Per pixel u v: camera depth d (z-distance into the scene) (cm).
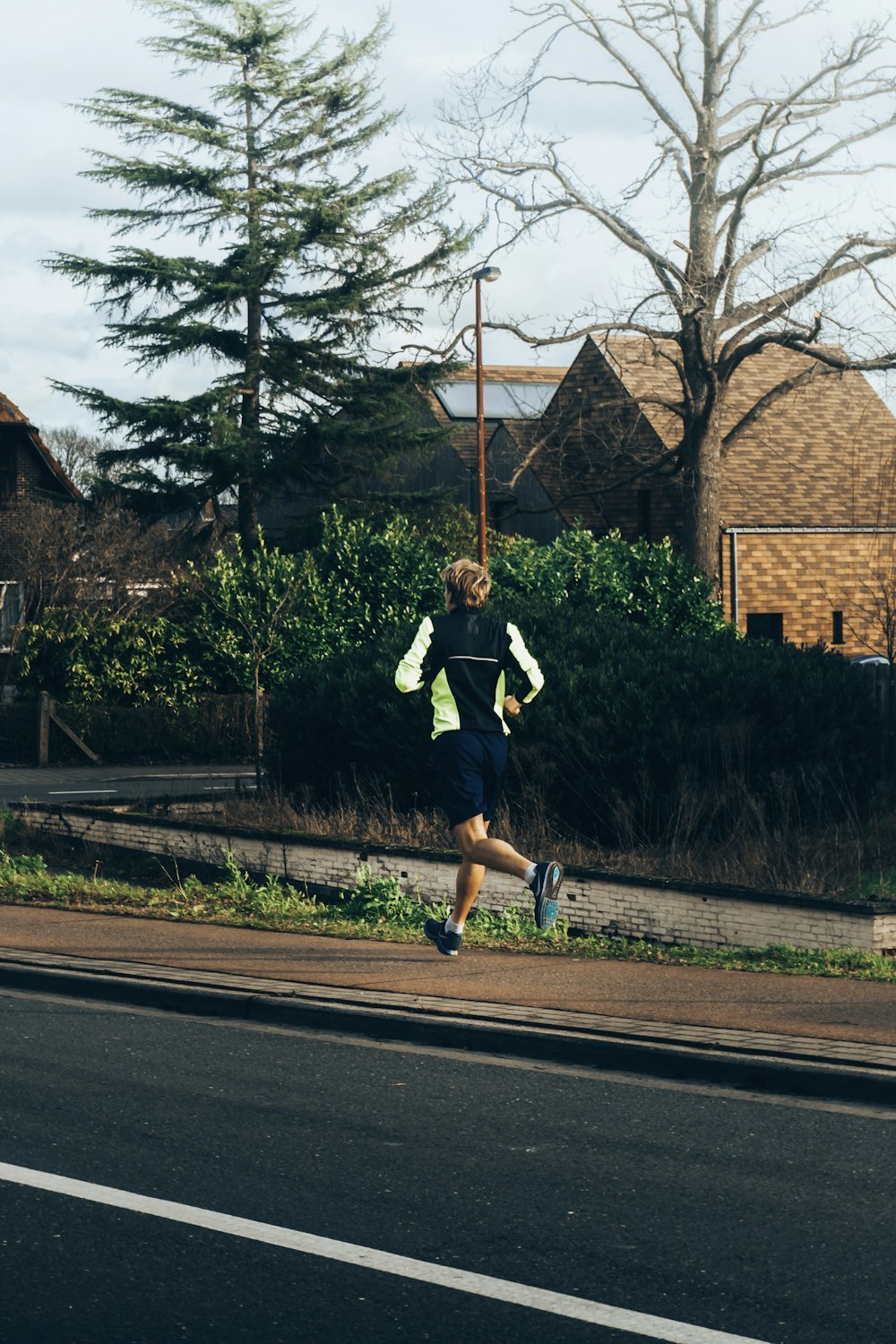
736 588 4006
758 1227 499
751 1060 678
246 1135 601
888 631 3067
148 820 1648
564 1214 511
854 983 845
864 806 1602
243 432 3991
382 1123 619
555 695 1495
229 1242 485
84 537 3612
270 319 4056
